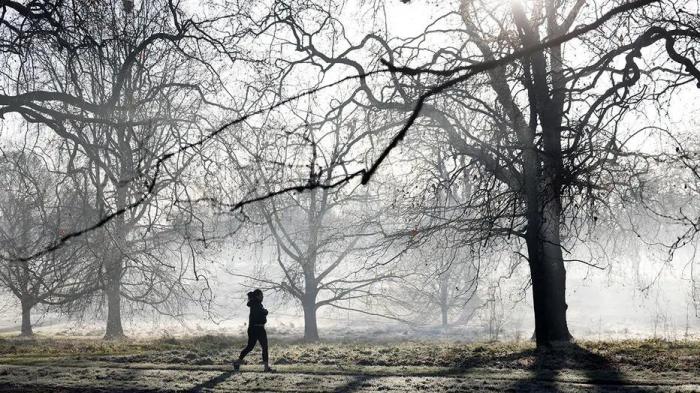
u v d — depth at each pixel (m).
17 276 28.77
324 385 13.79
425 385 13.72
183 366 16.70
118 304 35.53
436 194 20.45
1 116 14.66
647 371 15.27
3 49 14.49
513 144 18.00
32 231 33.81
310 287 36.84
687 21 13.76
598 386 13.45
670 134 17.08
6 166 28.11
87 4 15.35
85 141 15.38
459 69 2.82
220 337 29.28
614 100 14.98
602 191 18.36
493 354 18.39
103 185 17.41
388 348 20.28
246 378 14.73
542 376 14.83
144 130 17.64
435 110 19.47
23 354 19.98
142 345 22.98
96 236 22.16
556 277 22.22
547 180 17.45
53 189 29.41
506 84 18.47
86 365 17.05
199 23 18.23
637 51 14.14
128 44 16.80
